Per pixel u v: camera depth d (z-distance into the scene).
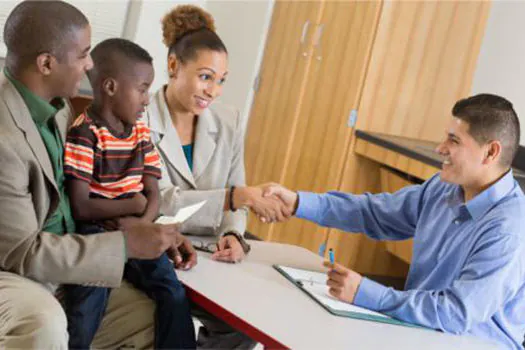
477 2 4.20
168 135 2.53
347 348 1.74
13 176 1.79
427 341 1.92
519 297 2.15
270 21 5.06
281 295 2.04
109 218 2.06
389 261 4.35
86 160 2.00
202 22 2.61
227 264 2.25
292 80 4.67
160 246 1.91
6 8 4.83
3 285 1.77
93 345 2.09
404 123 4.23
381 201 2.54
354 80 4.16
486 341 2.03
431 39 4.17
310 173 4.41
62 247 1.83
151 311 2.06
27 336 1.68
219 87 2.55
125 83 2.07
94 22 5.29
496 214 2.11
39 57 1.87
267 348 1.74
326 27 4.44
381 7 4.06
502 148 2.15
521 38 4.16
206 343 2.47
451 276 2.18
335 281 2.07
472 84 4.38
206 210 2.47
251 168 4.96
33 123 1.86
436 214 2.31
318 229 4.29
